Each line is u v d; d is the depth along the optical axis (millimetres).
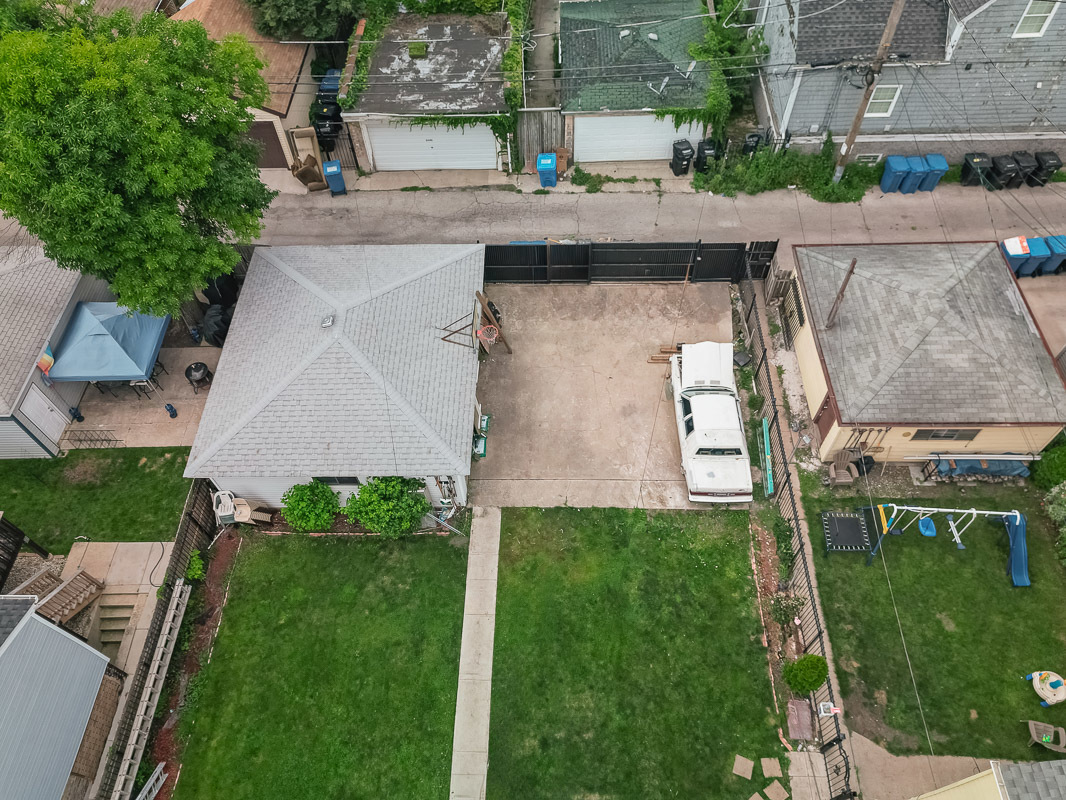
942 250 20859
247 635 17438
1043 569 17703
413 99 26453
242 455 17578
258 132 26781
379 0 29156
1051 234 24562
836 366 18812
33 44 15953
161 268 18438
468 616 17562
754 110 29688
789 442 20297
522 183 27609
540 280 24234
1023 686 16109
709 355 20281
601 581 18000
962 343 18516
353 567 18391
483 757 15680
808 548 18344
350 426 17781
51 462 20266
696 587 17859
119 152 16953
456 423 18016
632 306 23594
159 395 21641
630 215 26266
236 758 15789
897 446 18906
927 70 23734
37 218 16547
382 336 19141
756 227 25609
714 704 16188
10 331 19734
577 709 16203
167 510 19375
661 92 26484
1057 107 24859
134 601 17859
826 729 15602
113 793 14719
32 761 13242
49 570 17188
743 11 30031
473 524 19047
